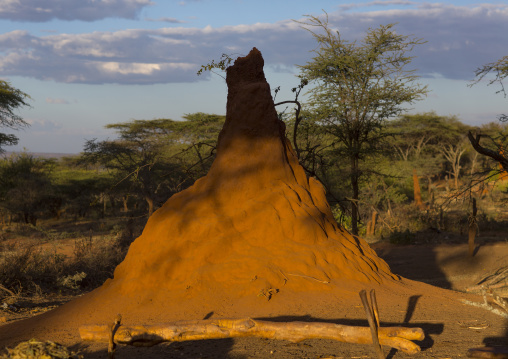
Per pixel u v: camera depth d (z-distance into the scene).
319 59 21.77
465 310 7.40
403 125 56.59
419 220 32.16
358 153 22.20
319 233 8.50
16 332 6.77
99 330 5.13
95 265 17.08
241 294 7.20
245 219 8.20
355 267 8.30
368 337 4.94
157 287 7.48
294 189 8.91
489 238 26.92
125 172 35.34
